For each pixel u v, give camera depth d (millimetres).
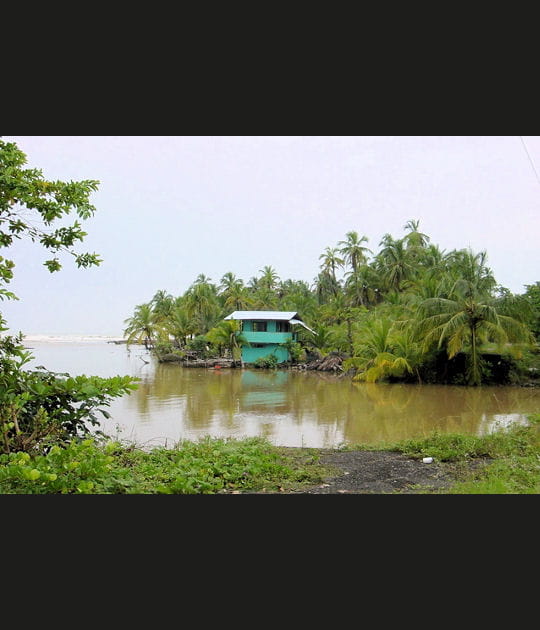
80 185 5324
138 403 19578
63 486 4164
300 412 17484
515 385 25766
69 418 5844
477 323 25625
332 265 55344
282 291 69250
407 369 27188
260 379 30531
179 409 17938
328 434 13406
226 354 45281
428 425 14852
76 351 63875
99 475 4629
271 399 21047
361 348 29984
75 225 5492
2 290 5293
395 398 21438
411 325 26219
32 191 4973
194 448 7824
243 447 8234
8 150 5051
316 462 7855
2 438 5215
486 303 25219
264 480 6281
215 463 6633
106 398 6254
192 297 50344
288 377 31906
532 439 9766
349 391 23984
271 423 15195
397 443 9531
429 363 27203
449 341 24656
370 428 14383
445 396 22047
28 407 5707
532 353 26906
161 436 12844
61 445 5609
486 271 26750
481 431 13562
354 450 9305
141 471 5992
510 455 8141
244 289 62156
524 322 25234
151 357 51156
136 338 55844
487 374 25734
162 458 6926
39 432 5484
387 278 43938
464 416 16500
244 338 39656
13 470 4023
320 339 40281
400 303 37562
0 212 5133
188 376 32531
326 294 56062
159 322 52844
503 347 25156
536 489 5457
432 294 30297
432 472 7148
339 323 44062
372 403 19859
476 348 25734
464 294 25688
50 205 5062
